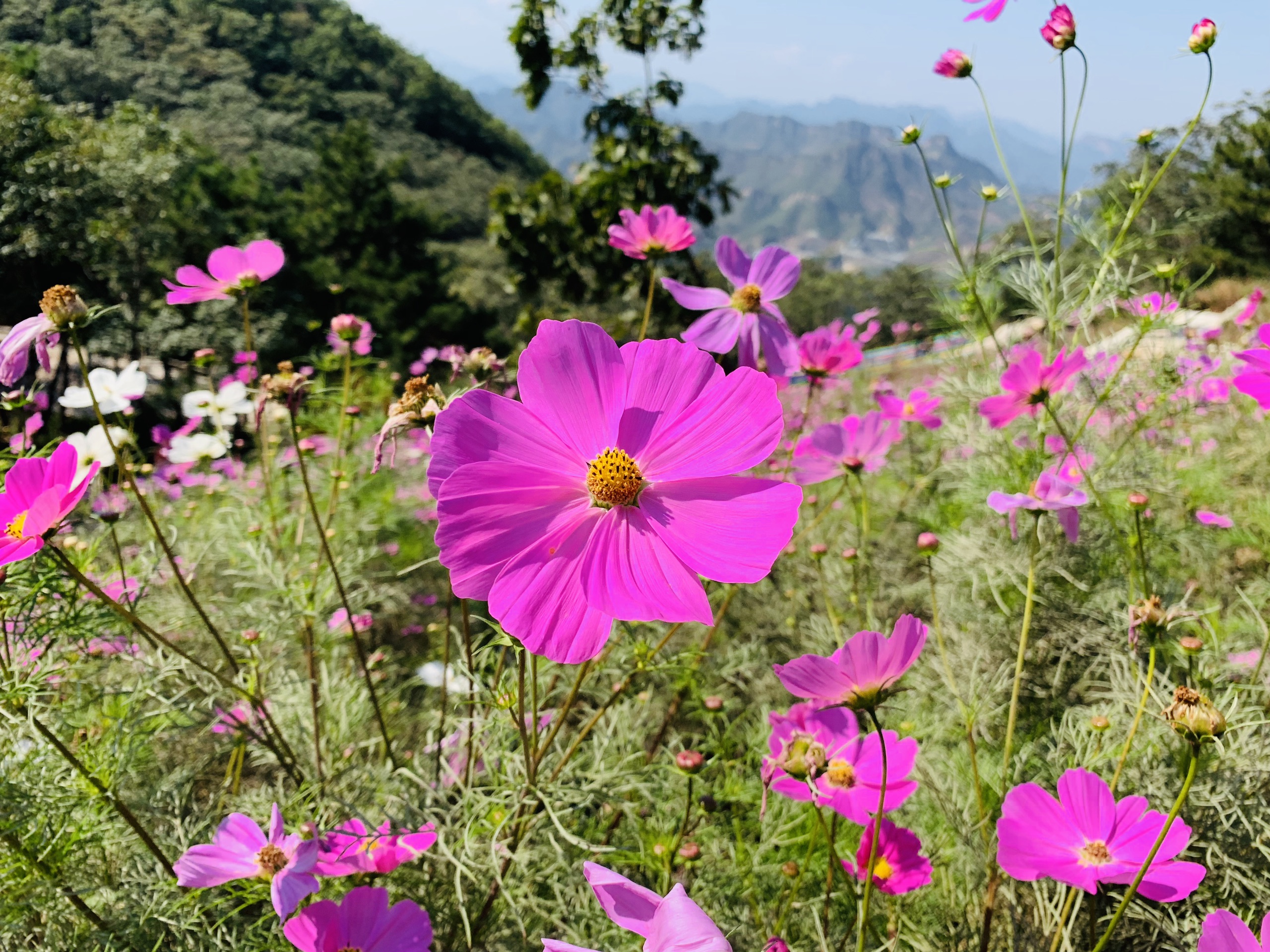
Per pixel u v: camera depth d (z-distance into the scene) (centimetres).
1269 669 166
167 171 1911
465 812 137
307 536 264
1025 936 134
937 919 146
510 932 143
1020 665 136
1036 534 136
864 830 163
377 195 2784
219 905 143
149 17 5988
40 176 1755
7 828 123
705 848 165
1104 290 191
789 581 267
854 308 4094
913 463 353
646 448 81
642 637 171
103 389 211
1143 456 240
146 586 157
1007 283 211
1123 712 161
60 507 103
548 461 81
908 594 243
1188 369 249
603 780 142
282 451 289
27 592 132
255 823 131
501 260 5019
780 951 115
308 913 115
